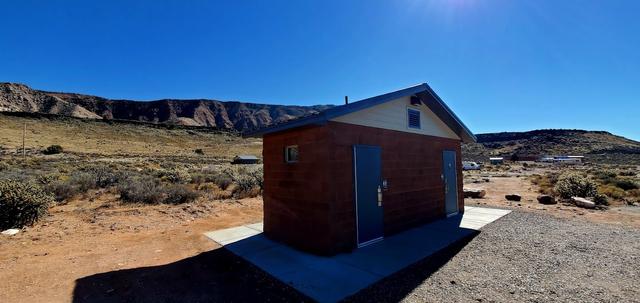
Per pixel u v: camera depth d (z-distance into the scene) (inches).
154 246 237.6
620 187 555.2
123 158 1523.1
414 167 300.2
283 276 177.8
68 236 259.4
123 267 192.9
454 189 365.4
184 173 737.6
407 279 171.2
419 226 297.9
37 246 230.7
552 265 187.6
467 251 219.3
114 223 304.8
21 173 647.1
